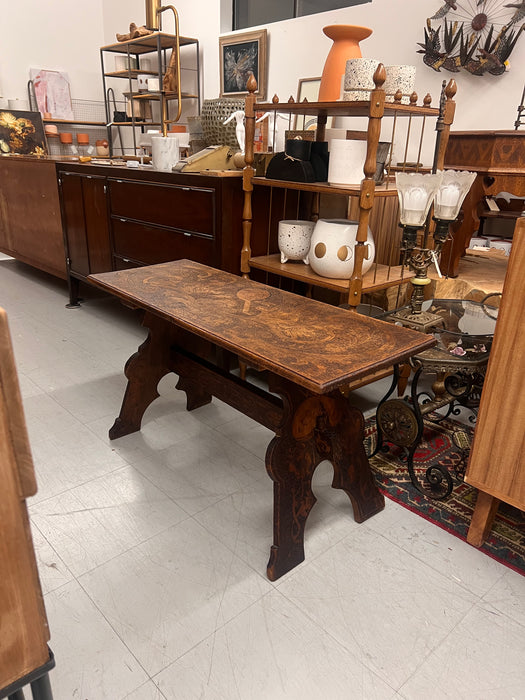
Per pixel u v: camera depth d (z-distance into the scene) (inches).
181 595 48.8
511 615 47.8
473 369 56.6
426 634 45.5
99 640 44.1
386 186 76.2
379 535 57.6
